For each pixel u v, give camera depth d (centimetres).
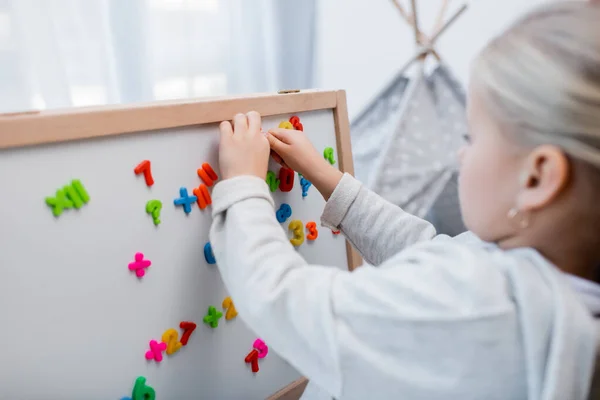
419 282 44
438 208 151
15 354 45
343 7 160
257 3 130
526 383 42
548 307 41
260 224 53
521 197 44
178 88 121
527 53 42
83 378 50
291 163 66
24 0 96
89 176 48
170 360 57
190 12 119
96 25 105
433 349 42
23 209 44
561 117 40
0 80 95
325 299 47
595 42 40
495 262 45
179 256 57
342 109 76
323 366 46
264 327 49
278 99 66
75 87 105
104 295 51
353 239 72
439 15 137
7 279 44
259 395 69
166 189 55
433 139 130
